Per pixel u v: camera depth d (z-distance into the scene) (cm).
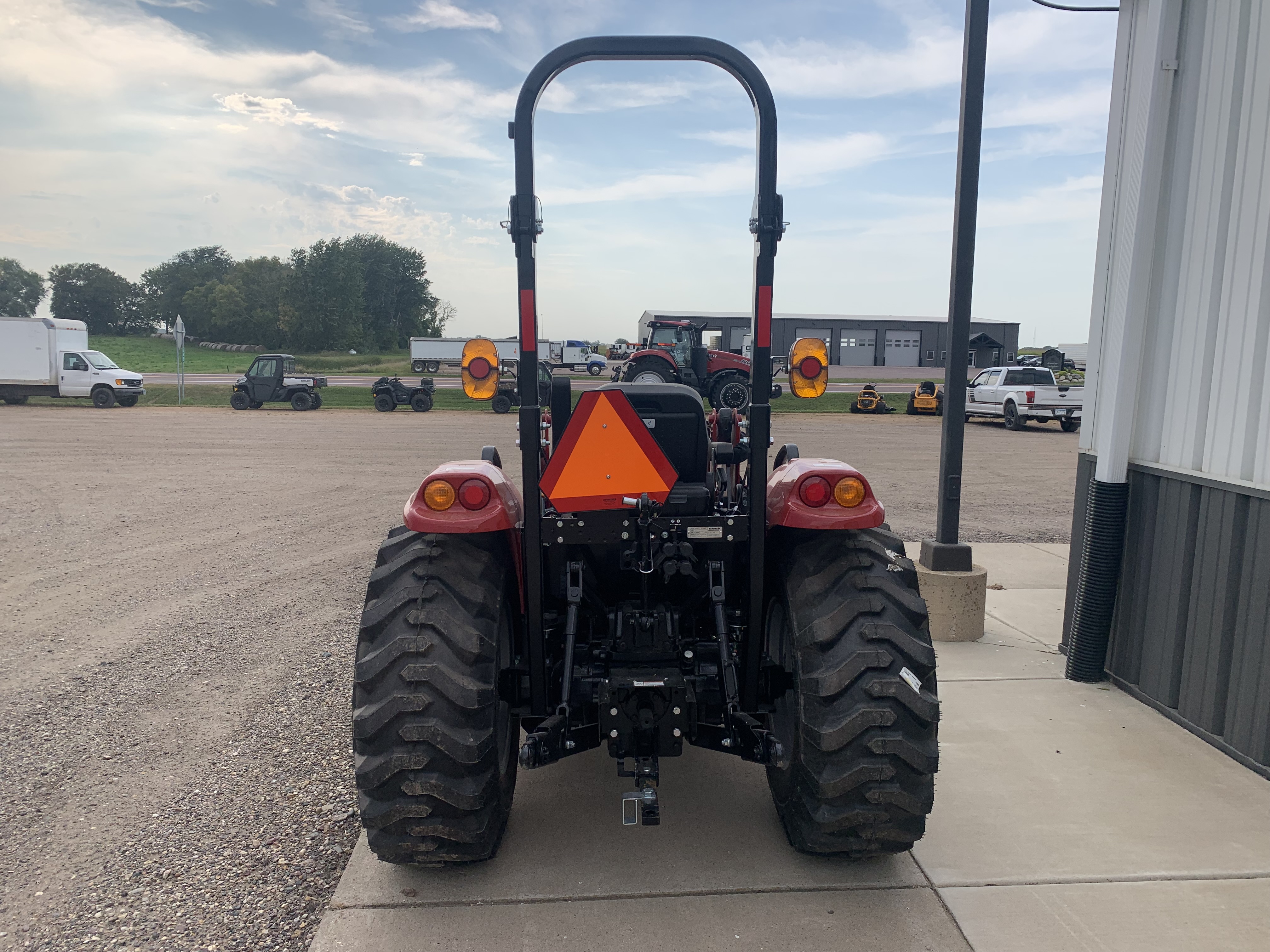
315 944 239
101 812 324
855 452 1596
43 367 2589
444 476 265
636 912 253
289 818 319
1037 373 2233
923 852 286
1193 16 389
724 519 261
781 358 494
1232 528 359
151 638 539
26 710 424
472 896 261
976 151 492
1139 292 412
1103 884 268
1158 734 383
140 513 978
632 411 254
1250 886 267
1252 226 354
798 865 278
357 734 244
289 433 1933
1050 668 469
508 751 300
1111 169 447
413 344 4578
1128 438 424
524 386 251
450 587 261
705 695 268
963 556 518
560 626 301
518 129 245
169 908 262
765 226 250
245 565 734
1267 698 340
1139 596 423
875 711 244
